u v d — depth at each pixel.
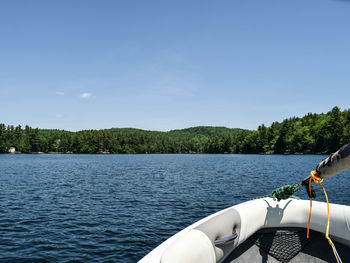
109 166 49.16
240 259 2.67
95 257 7.11
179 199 14.87
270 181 24.11
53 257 7.08
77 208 12.60
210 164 55.56
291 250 2.77
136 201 14.30
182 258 1.73
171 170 38.56
